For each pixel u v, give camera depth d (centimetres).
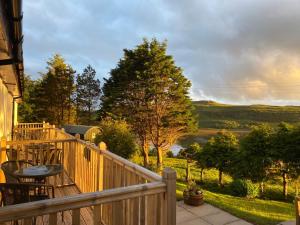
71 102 3145
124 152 1017
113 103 2162
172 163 2080
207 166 1416
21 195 289
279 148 1187
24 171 392
